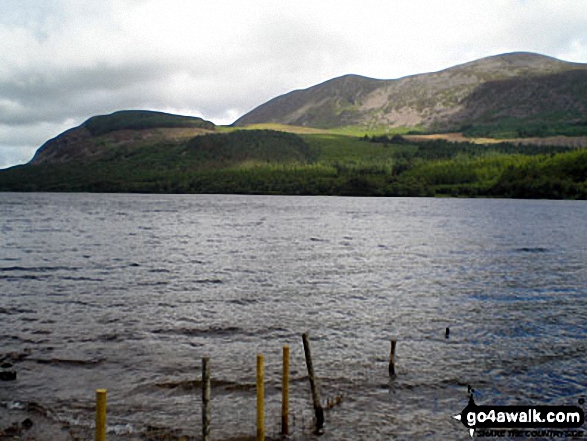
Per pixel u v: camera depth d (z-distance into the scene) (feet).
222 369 66.33
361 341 79.10
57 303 99.40
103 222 308.81
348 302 104.47
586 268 149.89
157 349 73.51
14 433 49.67
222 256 169.07
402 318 92.58
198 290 113.91
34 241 203.10
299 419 53.62
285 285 121.08
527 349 76.48
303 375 65.00
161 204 563.07
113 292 110.32
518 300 107.86
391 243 212.84
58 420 52.54
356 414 55.16
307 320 90.43
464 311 98.27
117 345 74.90
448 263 157.99
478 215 400.88
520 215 399.85
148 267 143.95
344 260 162.61
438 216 388.37
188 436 49.80
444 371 67.36
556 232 263.29
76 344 74.95
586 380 65.72
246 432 50.85
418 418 54.90
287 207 522.06
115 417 53.36
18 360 68.23
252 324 87.15
